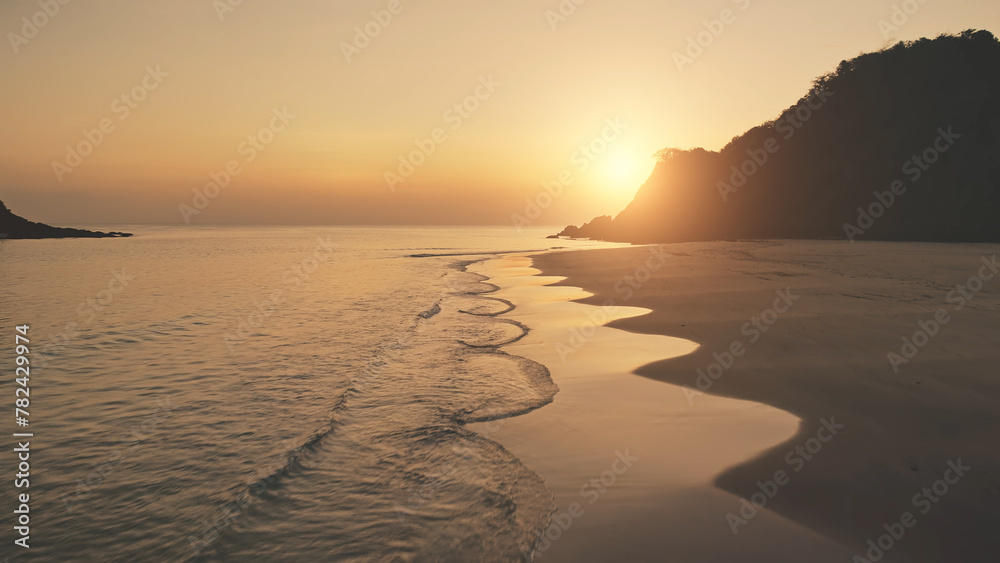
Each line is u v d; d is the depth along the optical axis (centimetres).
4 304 1834
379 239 9881
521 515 491
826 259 2505
